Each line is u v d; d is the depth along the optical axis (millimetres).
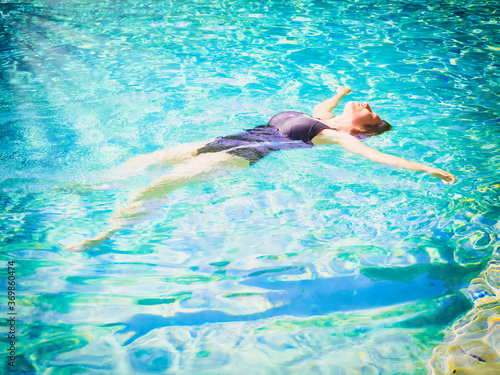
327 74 4512
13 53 4945
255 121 3553
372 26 5887
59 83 4184
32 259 2121
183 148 3018
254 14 6379
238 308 1858
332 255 2195
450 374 1546
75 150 3031
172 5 6805
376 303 1900
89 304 1859
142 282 1999
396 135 3375
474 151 3137
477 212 2512
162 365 1577
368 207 2582
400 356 1632
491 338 1698
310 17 6250
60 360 1579
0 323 1731
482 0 6883
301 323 1792
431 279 2035
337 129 3305
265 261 2150
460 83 4277
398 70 4586
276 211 2557
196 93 4047
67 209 2516
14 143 3080
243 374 1546
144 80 4320
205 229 2391
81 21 6105
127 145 3125
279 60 4871
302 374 1549
